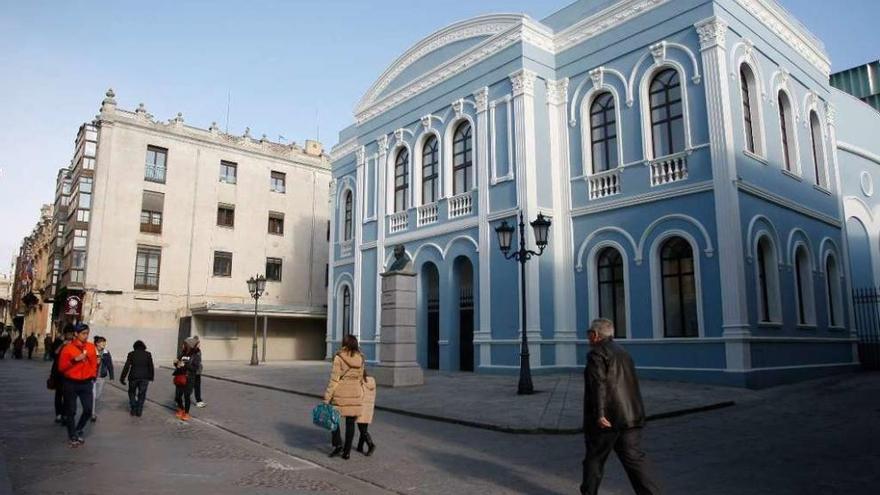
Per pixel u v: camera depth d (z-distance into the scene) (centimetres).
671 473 730
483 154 2081
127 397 1612
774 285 1675
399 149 2542
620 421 543
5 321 7875
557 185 1986
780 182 1775
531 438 972
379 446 920
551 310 1911
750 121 1738
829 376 1786
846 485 669
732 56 1669
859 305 2125
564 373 1873
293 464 801
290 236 4000
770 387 1520
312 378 2019
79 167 3484
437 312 2311
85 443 936
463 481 710
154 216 3509
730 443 900
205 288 3625
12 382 2039
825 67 2161
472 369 2116
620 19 1873
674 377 1623
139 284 3425
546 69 2031
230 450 892
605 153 1903
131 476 717
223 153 3797
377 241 2541
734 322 1512
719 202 1570
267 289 3859
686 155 1659
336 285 2944
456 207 2186
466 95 2194
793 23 1970
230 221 3788
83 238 3400
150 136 3544
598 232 1859
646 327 1706
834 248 2028
